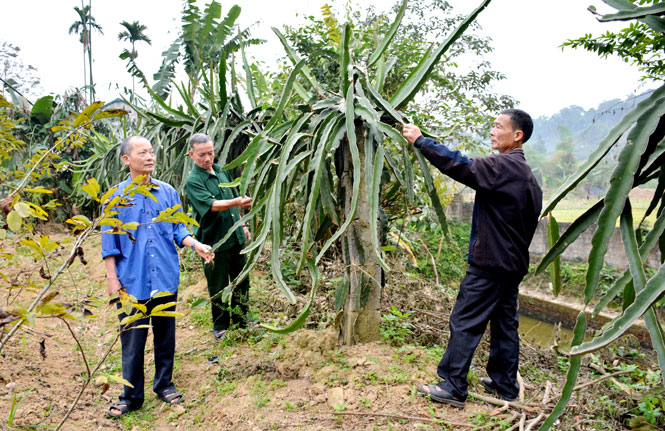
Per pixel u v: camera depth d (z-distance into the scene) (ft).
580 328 4.86
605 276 24.27
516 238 7.07
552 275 7.10
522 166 7.13
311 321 11.14
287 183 8.27
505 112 7.60
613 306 21.48
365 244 8.77
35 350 9.89
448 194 27.09
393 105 8.12
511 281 7.25
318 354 8.82
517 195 6.95
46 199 28.60
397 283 13.48
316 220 9.18
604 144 4.66
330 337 9.05
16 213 4.09
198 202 9.98
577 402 7.72
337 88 18.43
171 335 8.51
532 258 29.99
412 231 17.89
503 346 7.76
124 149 7.97
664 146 4.46
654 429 7.10
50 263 16.62
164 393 8.46
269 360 9.14
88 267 17.90
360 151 8.55
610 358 11.10
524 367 10.07
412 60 21.34
